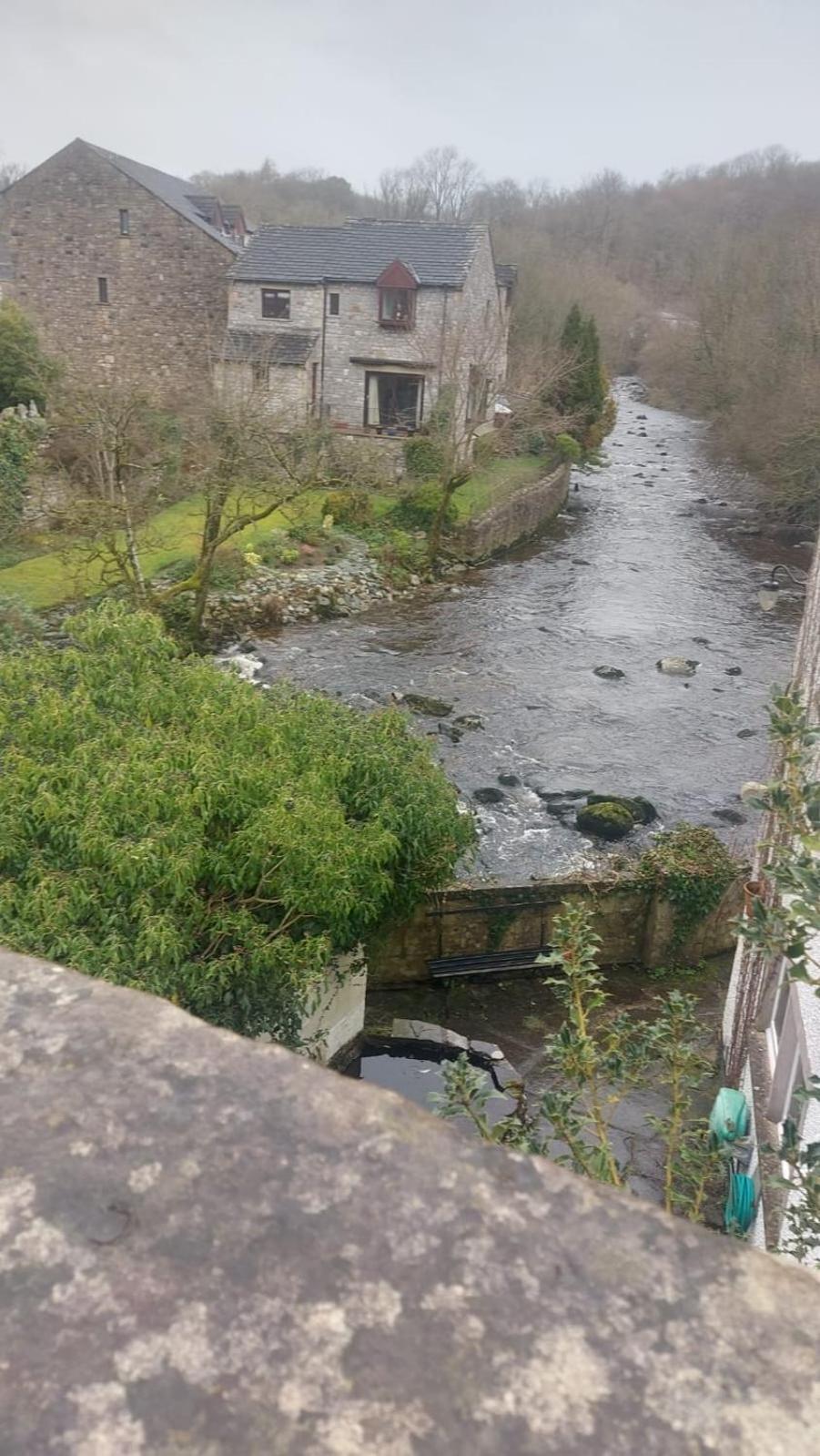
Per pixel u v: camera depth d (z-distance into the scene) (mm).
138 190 41812
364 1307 1196
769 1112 9086
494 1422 1092
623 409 67688
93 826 8742
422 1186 1344
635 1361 1156
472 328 40344
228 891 9555
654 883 14352
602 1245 1286
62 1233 1263
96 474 26422
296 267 40000
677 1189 10227
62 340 42812
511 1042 13094
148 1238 1260
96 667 11414
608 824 17766
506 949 14266
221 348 39562
